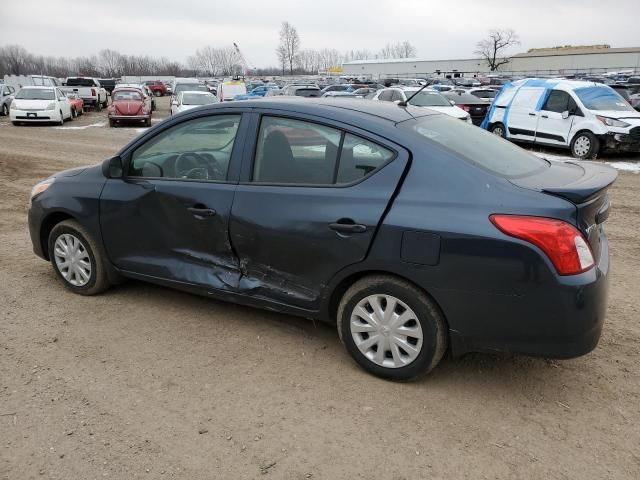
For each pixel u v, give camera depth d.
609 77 51.47
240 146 3.74
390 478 2.59
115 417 3.01
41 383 3.33
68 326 4.08
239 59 115.38
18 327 4.05
